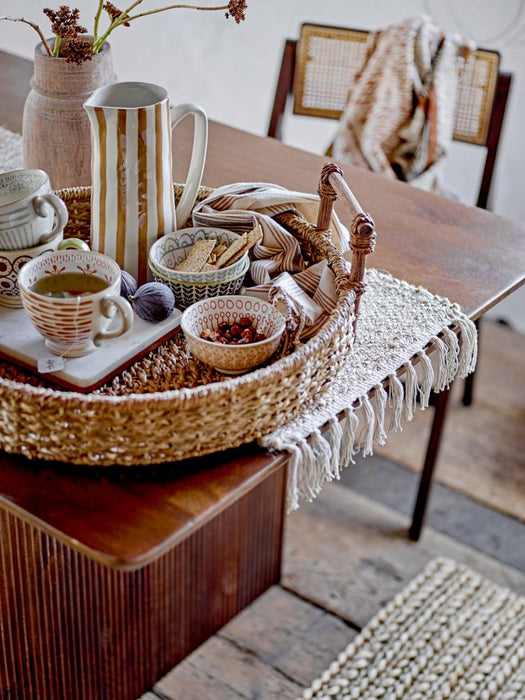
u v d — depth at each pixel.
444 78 1.60
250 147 1.38
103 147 0.88
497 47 2.06
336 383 0.86
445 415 1.55
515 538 1.73
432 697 1.38
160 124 0.89
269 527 1.46
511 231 1.19
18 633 1.15
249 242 0.90
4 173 0.91
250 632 1.50
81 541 0.67
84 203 1.02
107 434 0.71
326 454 0.79
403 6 2.14
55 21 0.98
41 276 0.84
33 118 1.07
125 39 2.31
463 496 1.82
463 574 1.62
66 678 1.23
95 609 1.18
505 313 2.37
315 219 1.01
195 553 1.29
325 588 1.59
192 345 0.83
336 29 1.62
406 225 1.19
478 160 2.18
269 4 2.22
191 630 1.39
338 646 1.49
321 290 0.88
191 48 2.32
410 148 1.64
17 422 0.71
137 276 0.96
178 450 0.74
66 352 0.82
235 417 0.73
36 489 0.72
